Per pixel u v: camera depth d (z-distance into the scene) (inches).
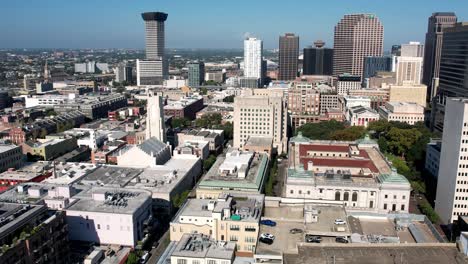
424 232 6520.7
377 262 4180.6
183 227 7096.5
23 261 6003.9
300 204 7667.3
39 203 7347.4
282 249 5920.3
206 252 6058.1
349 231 6328.7
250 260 6117.1
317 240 5979.3
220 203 7194.9
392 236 6279.5
